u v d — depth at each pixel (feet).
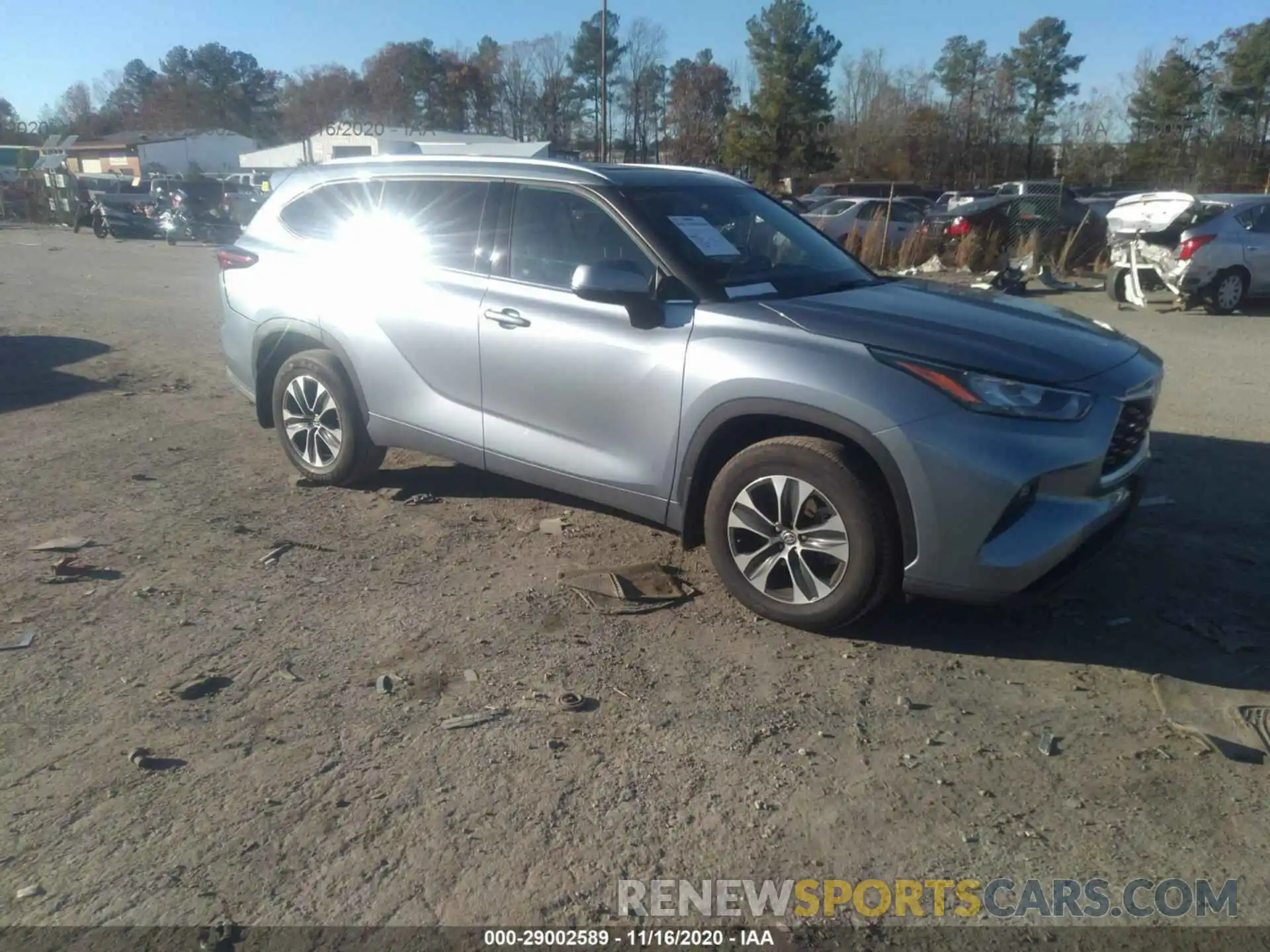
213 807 10.03
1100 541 13.32
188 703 11.88
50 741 11.12
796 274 15.55
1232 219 43.73
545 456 15.71
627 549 16.55
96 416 24.82
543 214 15.93
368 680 12.43
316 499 18.89
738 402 13.34
